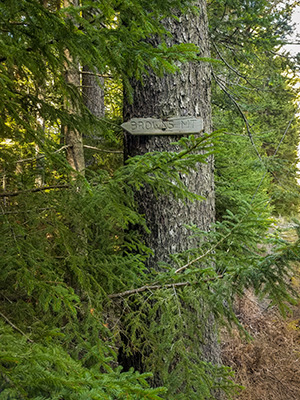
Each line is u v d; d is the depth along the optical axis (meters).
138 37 0.97
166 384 1.26
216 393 1.98
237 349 3.84
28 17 0.83
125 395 0.67
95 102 4.71
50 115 1.48
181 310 1.50
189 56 0.85
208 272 1.32
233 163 4.42
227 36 3.81
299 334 4.22
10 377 0.56
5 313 1.05
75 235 1.36
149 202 2.15
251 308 4.58
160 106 2.13
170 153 1.25
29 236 1.18
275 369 3.68
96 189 1.34
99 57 0.90
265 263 1.14
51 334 0.79
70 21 0.83
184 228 2.15
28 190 1.29
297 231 1.09
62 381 0.58
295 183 4.07
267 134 4.25
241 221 1.37
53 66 1.00
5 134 1.08
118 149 3.47
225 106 4.36
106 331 1.18
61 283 1.03
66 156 2.85
